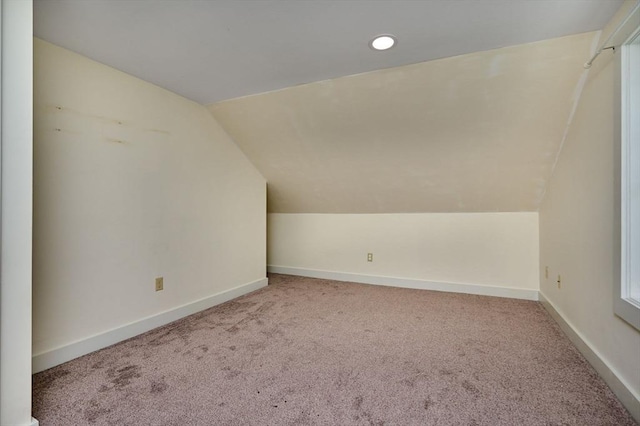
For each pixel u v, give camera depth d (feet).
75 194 6.73
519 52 6.49
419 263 12.59
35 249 6.10
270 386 5.67
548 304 9.52
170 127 8.86
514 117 7.97
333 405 5.13
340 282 13.67
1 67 4.21
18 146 4.39
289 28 5.83
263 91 8.77
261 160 11.93
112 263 7.43
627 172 5.09
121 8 5.23
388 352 6.97
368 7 5.21
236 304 10.48
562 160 8.34
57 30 5.87
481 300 10.87
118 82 7.55
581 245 6.93
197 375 6.03
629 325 4.95
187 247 9.41
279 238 15.66
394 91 8.00
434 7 5.21
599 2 5.08
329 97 8.63
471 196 11.06
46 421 4.74
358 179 11.72
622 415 4.83
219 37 6.14
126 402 5.21
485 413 4.90
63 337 6.53
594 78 6.28
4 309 4.29
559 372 6.07
